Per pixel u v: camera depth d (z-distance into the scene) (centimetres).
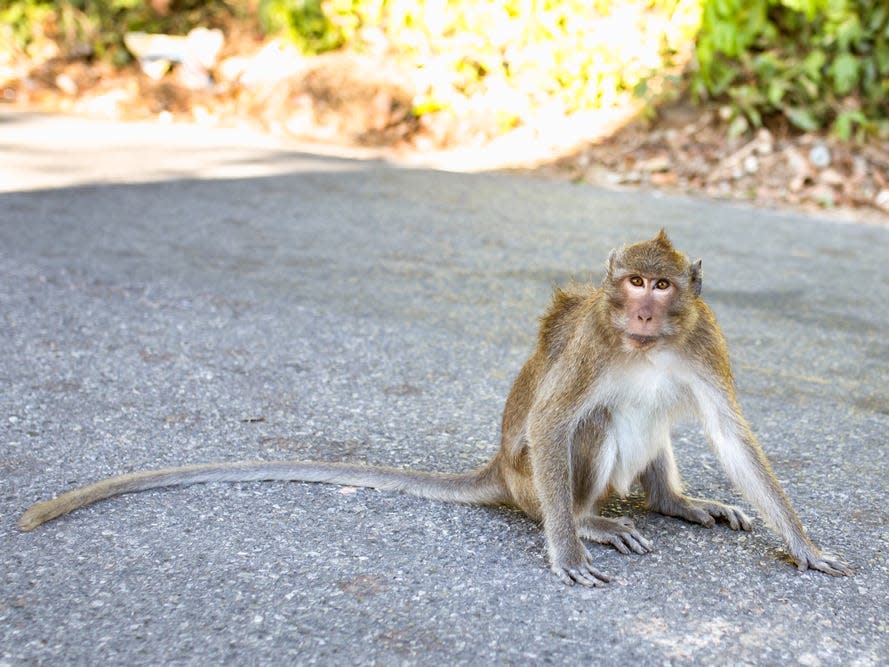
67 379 546
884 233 953
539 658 316
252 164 1170
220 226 900
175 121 1470
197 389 545
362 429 508
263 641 320
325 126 1370
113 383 545
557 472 390
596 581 365
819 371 611
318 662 310
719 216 1002
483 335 658
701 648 325
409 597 350
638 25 1303
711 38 1181
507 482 423
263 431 499
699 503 430
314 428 506
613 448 410
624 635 332
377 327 663
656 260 379
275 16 1559
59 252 793
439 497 434
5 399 513
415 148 1312
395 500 430
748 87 1183
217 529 394
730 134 1164
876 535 409
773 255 868
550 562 379
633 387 404
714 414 399
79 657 310
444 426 516
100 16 1720
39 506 394
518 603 350
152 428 493
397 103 1348
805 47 1201
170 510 409
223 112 1477
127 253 802
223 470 434
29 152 1181
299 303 704
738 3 1170
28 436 473
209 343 616
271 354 604
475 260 830
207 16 1739
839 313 722
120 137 1306
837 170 1090
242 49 1638
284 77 1438
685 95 1261
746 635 334
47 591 345
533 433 398
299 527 399
